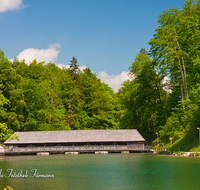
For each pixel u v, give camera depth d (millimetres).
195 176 18641
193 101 38438
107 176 20031
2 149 48375
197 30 35625
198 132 36188
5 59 55875
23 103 54312
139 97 57500
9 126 50344
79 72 85312
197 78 34844
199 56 35062
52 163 30250
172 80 51125
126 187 15656
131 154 44656
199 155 32031
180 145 39562
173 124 45500
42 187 16141
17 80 55438
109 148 50219
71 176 20312
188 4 47375
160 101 55219
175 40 44781
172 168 22969
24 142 49938
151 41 48281
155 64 49938
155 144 52344
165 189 14852
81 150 49906
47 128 59812
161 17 47656
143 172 21578
